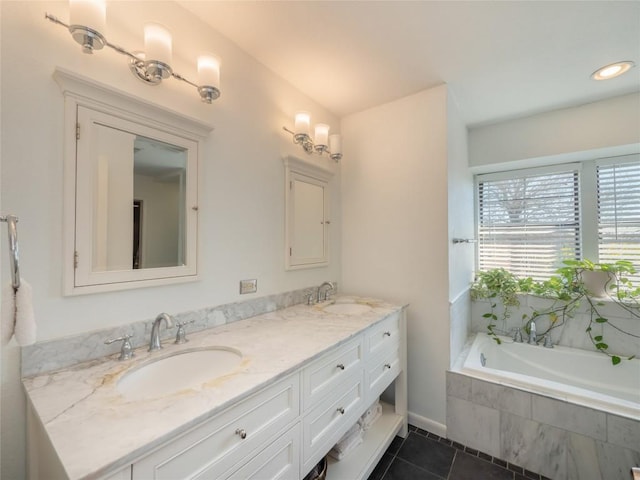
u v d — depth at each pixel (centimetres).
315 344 117
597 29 141
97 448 57
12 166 86
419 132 204
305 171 199
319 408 113
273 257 176
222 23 140
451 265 199
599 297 215
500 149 252
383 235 220
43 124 91
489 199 286
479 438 177
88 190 100
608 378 204
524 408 165
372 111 226
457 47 156
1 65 84
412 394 204
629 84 193
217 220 143
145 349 110
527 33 145
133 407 72
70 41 97
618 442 143
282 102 184
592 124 217
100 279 102
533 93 205
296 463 101
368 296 226
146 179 116
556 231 255
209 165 140
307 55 163
